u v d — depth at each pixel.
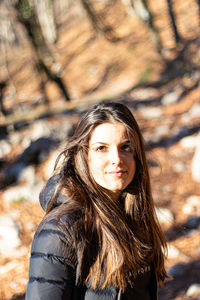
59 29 26.02
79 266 1.40
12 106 17.67
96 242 1.47
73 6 27.28
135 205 1.66
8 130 9.37
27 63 22.97
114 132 1.49
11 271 4.63
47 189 1.57
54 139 7.54
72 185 1.51
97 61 20.61
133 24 22.17
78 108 10.79
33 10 13.13
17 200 6.22
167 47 18.06
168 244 4.81
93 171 1.52
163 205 5.73
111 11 24.41
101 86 18.42
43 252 1.39
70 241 1.39
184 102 9.83
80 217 1.44
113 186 1.51
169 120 8.77
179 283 4.08
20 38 23.80
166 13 21.39
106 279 1.45
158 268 1.73
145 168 1.65
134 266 1.54
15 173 7.03
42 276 1.37
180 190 6.10
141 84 12.56
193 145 7.27
